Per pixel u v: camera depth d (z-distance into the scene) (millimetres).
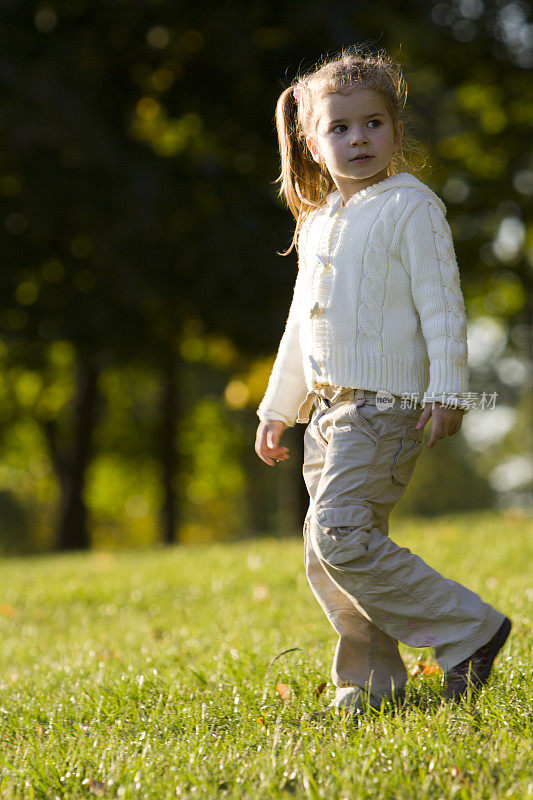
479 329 53531
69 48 29000
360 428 6801
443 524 26328
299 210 8102
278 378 7902
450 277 6785
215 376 62250
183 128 35125
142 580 19156
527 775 5379
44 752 6910
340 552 6707
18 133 27156
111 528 99875
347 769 5559
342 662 7301
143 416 67750
